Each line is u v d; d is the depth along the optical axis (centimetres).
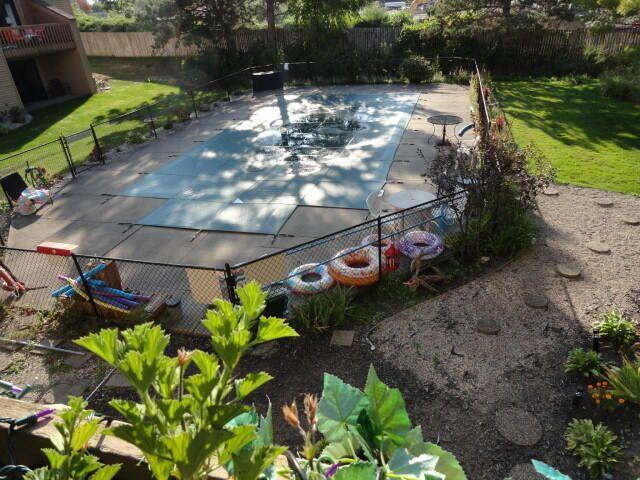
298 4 2227
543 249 736
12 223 970
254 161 1214
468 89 1828
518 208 754
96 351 119
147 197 1043
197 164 1222
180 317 645
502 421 450
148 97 2164
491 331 570
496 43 2103
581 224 799
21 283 738
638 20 1791
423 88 1902
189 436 107
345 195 975
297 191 1012
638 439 417
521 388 487
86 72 2228
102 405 516
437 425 452
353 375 525
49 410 195
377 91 1902
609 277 656
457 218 740
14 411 199
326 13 2152
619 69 1708
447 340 565
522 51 2123
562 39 2056
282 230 857
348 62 2097
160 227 904
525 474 397
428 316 611
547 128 1309
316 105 1738
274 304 585
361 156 1191
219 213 939
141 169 1216
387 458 150
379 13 2431
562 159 1073
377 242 682
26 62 2162
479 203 736
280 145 1321
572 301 615
